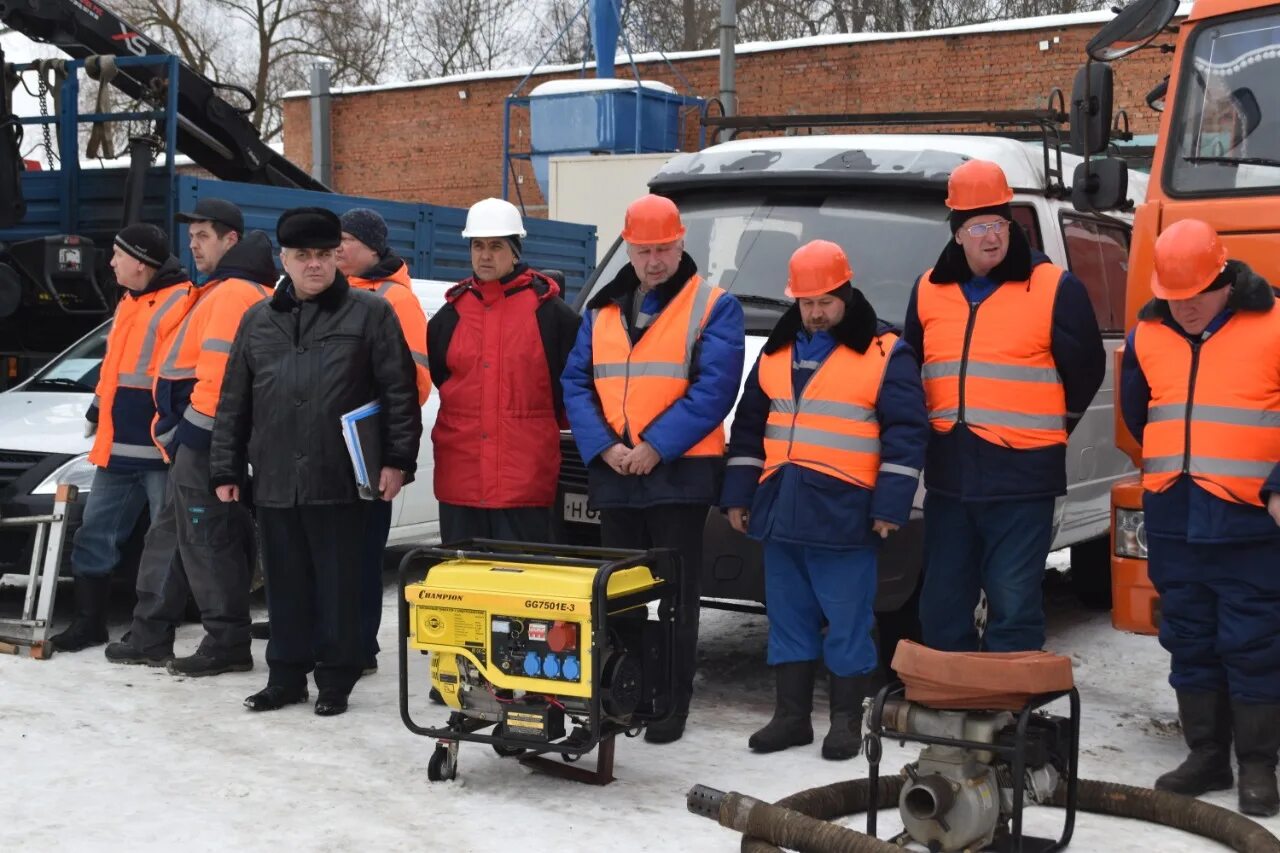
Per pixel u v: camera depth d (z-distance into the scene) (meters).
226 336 6.52
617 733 5.16
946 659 4.22
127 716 5.90
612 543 5.78
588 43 25.39
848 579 5.47
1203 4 6.04
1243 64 5.92
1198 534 5.02
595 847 4.51
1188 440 5.07
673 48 33.25
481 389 6.02
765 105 22.73
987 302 5.54
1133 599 5.78
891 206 6.86
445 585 5.01
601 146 19.97
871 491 5.42
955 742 4.23
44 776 5.09
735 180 7.16
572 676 4.84
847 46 21.98
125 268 6.99
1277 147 5.78
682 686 5.70
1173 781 5.16
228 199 9.68
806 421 5.45
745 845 4.34
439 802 4.92
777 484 5.50
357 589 6.04
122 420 6.97
